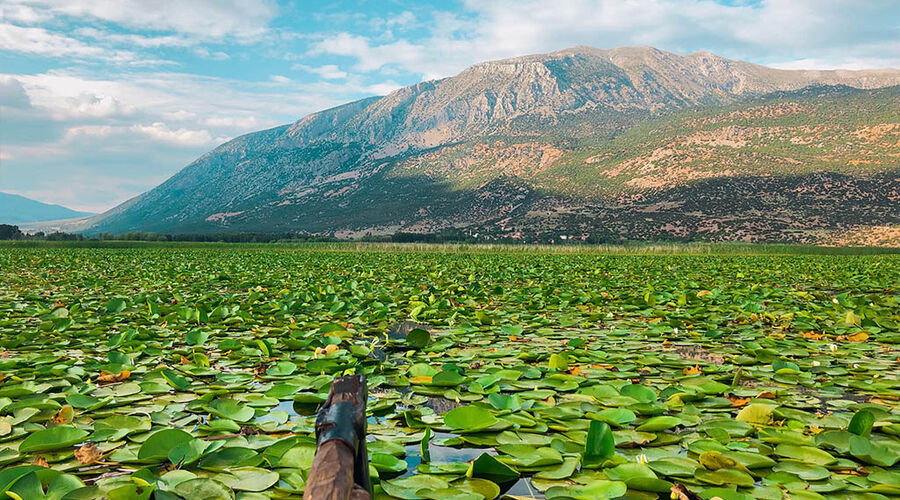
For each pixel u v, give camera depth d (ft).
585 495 8.49
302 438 10.52
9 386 14.17
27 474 8.32
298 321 25.90
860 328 23.97
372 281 47.29
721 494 8.44
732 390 14.32
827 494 8.73
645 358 17.98
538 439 11.07
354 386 5.11
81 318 25.30
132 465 9.88
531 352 18.99
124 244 178.19
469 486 9.07
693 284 42.27
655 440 11.00
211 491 8.61
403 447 10.57
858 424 10.70
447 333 23.56
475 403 13.50
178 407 13.00
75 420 12.09
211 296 33.65
